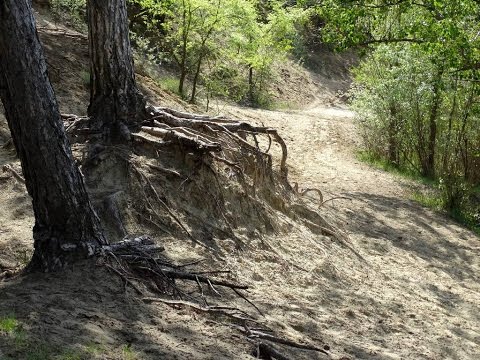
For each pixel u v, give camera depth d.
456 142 17.50
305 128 22.77
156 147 8.26
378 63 19.67
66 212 5.73
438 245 12.52
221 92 22.33
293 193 10.53
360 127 21.14
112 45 8.18
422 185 17.44
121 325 4.93
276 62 35.78
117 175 7.76
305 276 8.05
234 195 8.51
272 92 32.16
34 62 5.38
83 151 7.93
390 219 13.56
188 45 21.00
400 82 18.55
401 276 10.02
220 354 4.87
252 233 8.31
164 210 7.63
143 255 6.17
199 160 8.26
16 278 5.65
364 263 9.96
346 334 6.72
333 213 12.80
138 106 8.54
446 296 9.61
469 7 14.11
